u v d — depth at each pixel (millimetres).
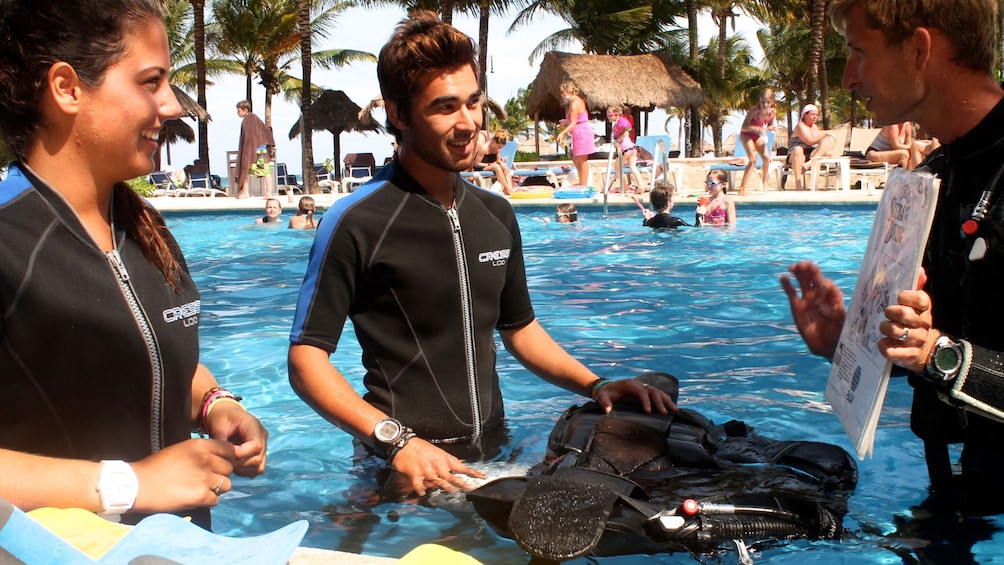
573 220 11047
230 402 2033
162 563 1255
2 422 1598
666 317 5305
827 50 36281
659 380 3043
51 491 1461
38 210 1567
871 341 2078
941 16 2008
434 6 27250
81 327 1594
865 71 2164
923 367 1952
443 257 2832
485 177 16562
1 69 1521
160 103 1642
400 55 2629
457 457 2842
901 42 2066
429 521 2395
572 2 30188
